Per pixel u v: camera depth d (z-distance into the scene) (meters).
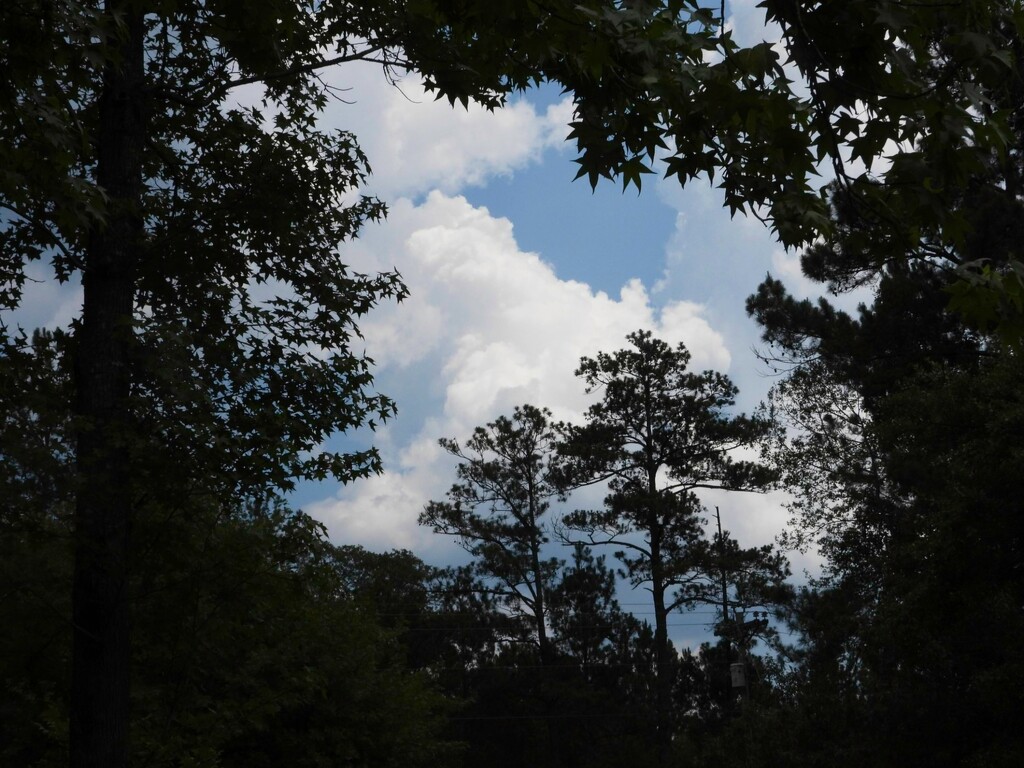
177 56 12.72
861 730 20.20
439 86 6.82
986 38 4.02
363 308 13.22
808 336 32.62
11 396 10.66
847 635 26.94
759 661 36.69
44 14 6.94
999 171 25.61
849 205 4.82
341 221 13.66
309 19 12.37
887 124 4.17
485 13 4.72
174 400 10.47
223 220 12.62
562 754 53.53
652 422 45.66
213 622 12.01
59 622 11.05
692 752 40.03
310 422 12.11
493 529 51.62
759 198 5.01
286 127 13.72
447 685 55.97
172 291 12.60
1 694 14.25
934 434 18.94
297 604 12.48
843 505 29.56
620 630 53.00
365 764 22.98
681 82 4.27
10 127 7.87
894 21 3.86
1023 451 15.80
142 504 10.91
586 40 4.53
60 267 12.23
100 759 10.41
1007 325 4.61
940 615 16.84
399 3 11.10
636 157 4.99
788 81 4.19
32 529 10.32
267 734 21.70
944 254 4.73
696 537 44.59
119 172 11.71
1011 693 15.84
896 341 29.38
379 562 64.06
